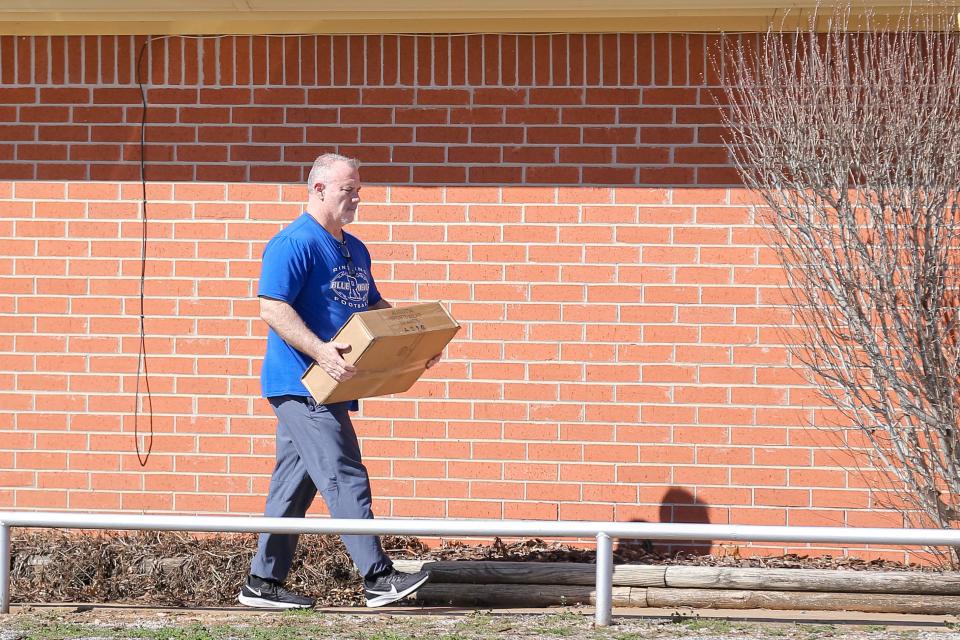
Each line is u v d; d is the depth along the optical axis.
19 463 25.48
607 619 19.16
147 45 25.22
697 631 18.95
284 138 25.02
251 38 25.05
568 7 23.20
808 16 23.55
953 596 20.48
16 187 25.44
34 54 25.39
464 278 24.75
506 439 24.70
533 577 21.27
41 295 25.44
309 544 22.92
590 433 24.55
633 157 24.41
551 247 24.58
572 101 24.53
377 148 24.86
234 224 25.11
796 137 22.11
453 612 20.50
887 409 22.12
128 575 22.41
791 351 23.97
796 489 24.09
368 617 19.94
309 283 19.81
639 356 24.44
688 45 24.30
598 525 18.70
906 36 23.14
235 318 25.12
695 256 24.30
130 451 25.33
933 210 21.61
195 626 19.20
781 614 20.47
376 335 18.45
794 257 22.80
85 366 25.39
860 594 20.64
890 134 21.47
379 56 24.86
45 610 20.56
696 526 18.34
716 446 24.30
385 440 24.92
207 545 23.28
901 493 23.58
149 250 25.25
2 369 25.50
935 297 21.62
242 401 25.16
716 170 24.23
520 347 24.66
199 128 25.16
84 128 25.31
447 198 24.77
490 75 24.66
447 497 24.81
